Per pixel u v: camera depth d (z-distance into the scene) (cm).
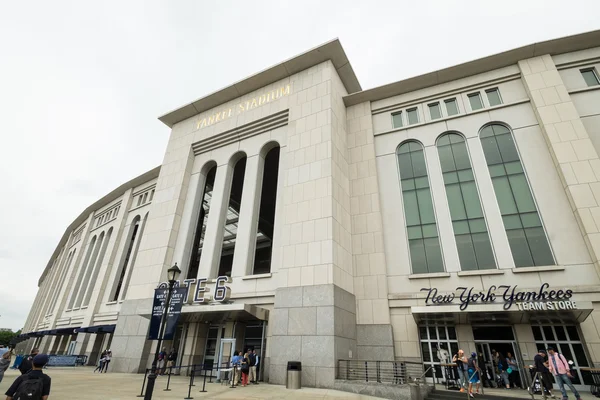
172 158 2962
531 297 1567
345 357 1677
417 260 1955
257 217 2338
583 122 1902
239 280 2102
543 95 1989
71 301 4003
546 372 1217
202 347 2109
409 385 1298
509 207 1862
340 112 2420
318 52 2441
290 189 2105
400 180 2219
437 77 2339
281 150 2391
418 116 2358
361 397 1292
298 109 2375
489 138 2084
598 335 1477
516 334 1625
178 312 1355
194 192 2727
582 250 1625
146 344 2242
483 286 1734
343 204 2108
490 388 1540
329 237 1834
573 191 1702
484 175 1997
